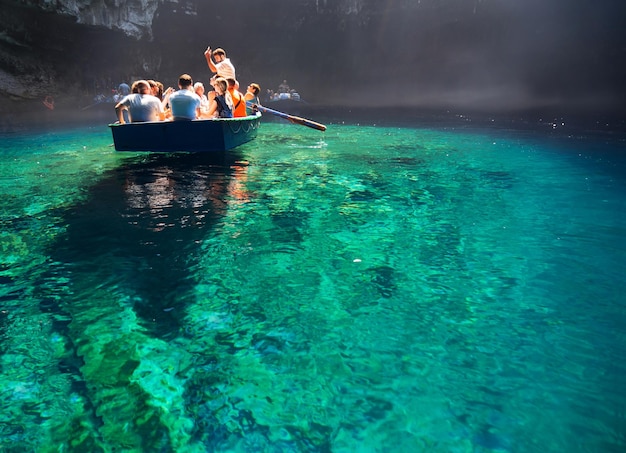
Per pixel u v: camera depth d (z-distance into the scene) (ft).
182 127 20.65
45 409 5.27
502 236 11.18
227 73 25.18
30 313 7.47
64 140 28.76
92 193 15.15
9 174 18.04
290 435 4.90
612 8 70.79
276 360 6.23
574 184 16.74
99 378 5.85
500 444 4.72
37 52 60.29
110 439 4.83
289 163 20.75
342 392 5.58
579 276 8.80
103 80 70.64
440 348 6.48
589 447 4.66
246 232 11.46
